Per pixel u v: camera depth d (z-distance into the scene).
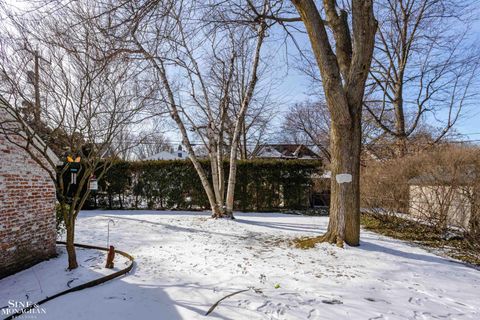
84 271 4.84
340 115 5.94
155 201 14.37
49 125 5.21
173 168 14.20
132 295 3.91
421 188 8.51
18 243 4.90
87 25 5.18
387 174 9.71
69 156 5.23
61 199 4.87
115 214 12.15
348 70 6.34
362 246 6.15
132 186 14.47
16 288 4.23
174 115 10.71
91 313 3.42
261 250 6.09
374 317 3.25
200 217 11.06
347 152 6.07
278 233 7.98
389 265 5.04
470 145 8.79
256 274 4.65
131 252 6.02
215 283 4.30
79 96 5.32
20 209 4.97
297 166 14.05
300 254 5.72
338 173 6.16
